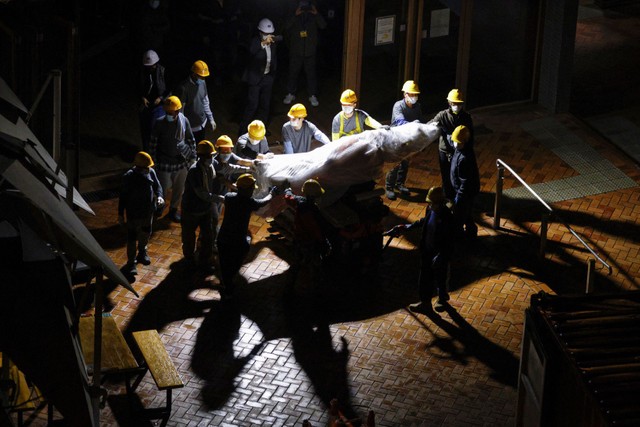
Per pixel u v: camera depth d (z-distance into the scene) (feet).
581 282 46.55
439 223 41.73
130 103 61.36
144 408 37.52
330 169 47.14
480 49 61.67
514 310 44.16
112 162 55.26
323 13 63.46
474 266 47.34
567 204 53.21
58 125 35.14
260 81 56.70
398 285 45.78
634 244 49.80
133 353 40.70
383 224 50.78
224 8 63.21
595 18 77.97
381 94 60.34
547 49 62.03
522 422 32.32
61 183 29.60
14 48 47.65
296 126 49.14
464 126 46.44
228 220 42.37
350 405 38.22
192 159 48.67
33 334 24.17
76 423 23.48
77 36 47.96
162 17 59.36
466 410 38.14
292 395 38.70
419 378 39.78
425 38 59.77
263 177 47.91
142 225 44.62
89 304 43.24
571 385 28.32
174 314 43.14
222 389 38.88
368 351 41.24
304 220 42.68
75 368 24.02
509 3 61.16
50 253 26.43
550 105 62.90
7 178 25.16
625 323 30.19
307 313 43.55
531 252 48.75
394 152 48.42
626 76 69.87
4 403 27.09
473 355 41.16
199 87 51.44
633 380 27.48
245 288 45.09
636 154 60.70
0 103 29.89
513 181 55.31
